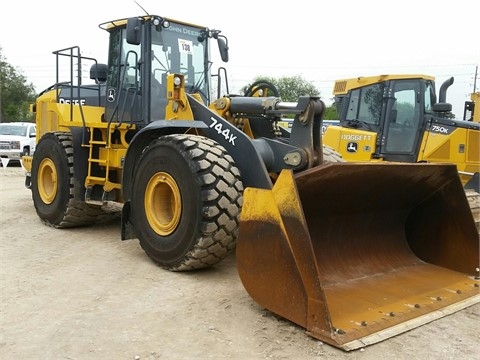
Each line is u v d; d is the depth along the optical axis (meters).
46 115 7.53
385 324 3.40
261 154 4.54
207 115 4.87
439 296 3.94
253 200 3.61
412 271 4.51
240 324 3.51
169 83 5.11
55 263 4.96
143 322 3.55
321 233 4.23
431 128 8.05
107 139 5.87
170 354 3.10
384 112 8.48
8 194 9.98
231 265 4.94
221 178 4.32
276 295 3.49
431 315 3.63
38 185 6.89
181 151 4.47
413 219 4.85
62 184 6.35
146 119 5.66
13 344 3.21
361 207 4.39
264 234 3.53
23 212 7.82
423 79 8.22
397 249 4.75
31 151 17.78
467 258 4.46
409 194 4.57
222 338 3.30
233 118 5.14
